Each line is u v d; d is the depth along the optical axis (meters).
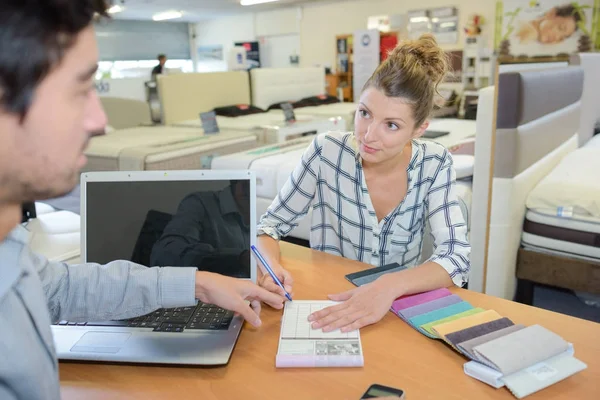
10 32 0.38
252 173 1.01
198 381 0.77
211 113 4.29
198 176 1.02
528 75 1.92
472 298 1.03
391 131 1.14
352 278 1.13
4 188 0.45
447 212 1.27
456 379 0.76
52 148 0.44
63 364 0.82
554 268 2.11
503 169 1.96
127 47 10.91
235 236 1.01
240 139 4.13
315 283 1.12
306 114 6.06
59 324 0.92
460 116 6.88
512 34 6.76
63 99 0.44
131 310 0.84
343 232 1.40
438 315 0.93
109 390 0.76
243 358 0.83
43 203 2.25
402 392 0.71
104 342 0.85
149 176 1.01
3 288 0.56
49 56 0.40
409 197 1.31
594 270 2.01
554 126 2.42
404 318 0.93
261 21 10.23
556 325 0.91
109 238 1.01
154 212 1.01
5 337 0.57
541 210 2.12
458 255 1.14
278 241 1.35
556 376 0.74
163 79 5.42
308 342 0.85
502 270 2.06
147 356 0.81
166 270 0.86
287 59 10.09
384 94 1.11
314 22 9.33
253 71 6.58
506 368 0.74
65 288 0.84
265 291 0.95
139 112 6.06
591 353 0.82
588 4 6.11
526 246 2.21
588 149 2.70
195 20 11.39
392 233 1.35
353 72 8.40
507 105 1.89
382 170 1.31
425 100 1.14
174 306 0.85
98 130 0.49
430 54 1.16
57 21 0.40
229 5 9.02
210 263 1.01
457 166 2.34
